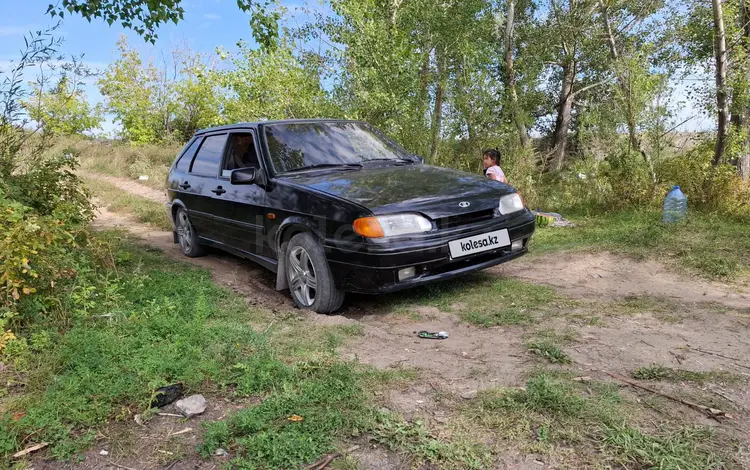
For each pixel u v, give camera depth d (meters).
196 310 3.70
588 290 4.53
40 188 4.95
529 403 2.40
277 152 4.82
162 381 2.69
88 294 3.62
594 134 9.53
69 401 2.45
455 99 10.29
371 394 2.61
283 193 4.38
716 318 3.66
